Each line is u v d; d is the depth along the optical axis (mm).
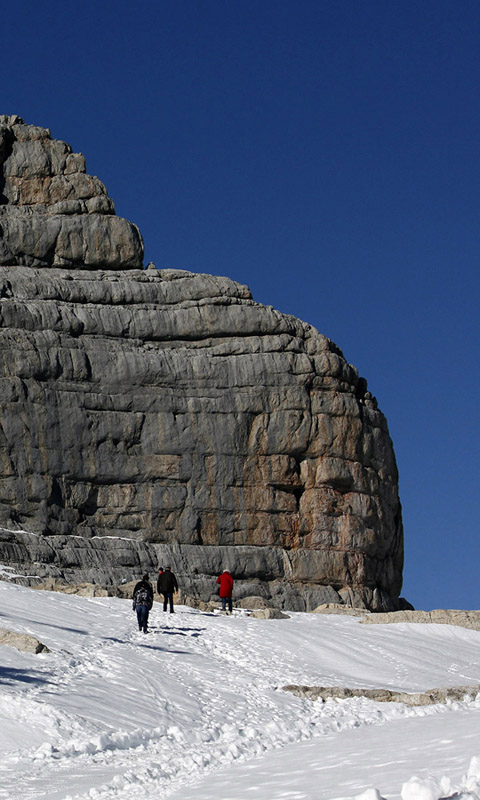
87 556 52156
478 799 11086
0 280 58375
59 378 55719
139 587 36281
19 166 63406
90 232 62125
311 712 27953
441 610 46406
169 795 14938
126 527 55219
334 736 22656
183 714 25719
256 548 55812
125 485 55688
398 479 62438
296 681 32094
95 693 25766
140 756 20375
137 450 56281
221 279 61500
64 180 63438
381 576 59812
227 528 56250
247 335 59906
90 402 55906
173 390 57500
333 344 61781
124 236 62469
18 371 54812
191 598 45500
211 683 30000
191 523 55781
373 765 15867
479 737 17953
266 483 57188
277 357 58969
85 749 20734
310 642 38625
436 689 30969
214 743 22500
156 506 55656
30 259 61281
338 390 59469
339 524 57562
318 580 56156
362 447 59219
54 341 56281
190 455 56719
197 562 54594
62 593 41781
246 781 15672
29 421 54281
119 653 31406
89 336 57781
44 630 32562
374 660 37312
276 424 57906
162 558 53969
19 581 46125
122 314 58938
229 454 57125
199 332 59531
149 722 24172
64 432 54906
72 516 54344
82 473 54844
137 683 27891
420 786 11125
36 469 53781
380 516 59250
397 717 26906
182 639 36000
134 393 56844
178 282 61000
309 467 58031
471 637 43562
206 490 56438
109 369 56812
